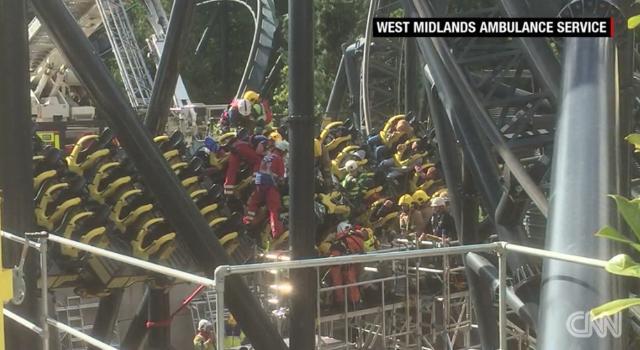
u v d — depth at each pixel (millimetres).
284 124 39469
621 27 16469
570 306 12891
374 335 29531
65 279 28188
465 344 31328
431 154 45562
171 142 34188
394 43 71375
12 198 21703
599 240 13250
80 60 23500
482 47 26500
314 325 23844
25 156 21891
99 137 30406
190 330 38844
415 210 37594
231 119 36062
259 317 23406
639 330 19016
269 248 32094
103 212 28391
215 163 35625
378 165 43031
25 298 21453
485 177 25328
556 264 13602
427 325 30844
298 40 22938
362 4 108750
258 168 34281
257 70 107562
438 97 31234
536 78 25438
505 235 23484
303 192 23422
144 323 31859
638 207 8094
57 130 73562
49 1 23156
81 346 37188
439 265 31953
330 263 12391
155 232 29391
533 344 26844
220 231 31484
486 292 25641
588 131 14805
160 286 29875
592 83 15523
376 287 30609
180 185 24047
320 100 109625
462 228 29328
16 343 21469
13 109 21641
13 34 21578
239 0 117875
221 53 149000
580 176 14234
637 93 20953
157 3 115312
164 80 35406
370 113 69562
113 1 104500
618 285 12984
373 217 38312
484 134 25797
